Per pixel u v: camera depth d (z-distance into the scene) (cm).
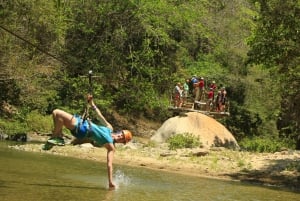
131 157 1652
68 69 3059
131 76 3300
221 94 2783
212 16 4234
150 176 1215
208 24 4112
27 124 2375
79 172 1134
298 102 1948
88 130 894
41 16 2436
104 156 1630
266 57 1698
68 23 3111
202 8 3834
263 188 1189
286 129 3016
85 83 2959
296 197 1053
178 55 3647
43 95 2634
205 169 1472
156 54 3381
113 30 3262
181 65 3775
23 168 1093
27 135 2214
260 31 1692
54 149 1695
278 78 1966
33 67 2384
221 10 4388
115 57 3228
